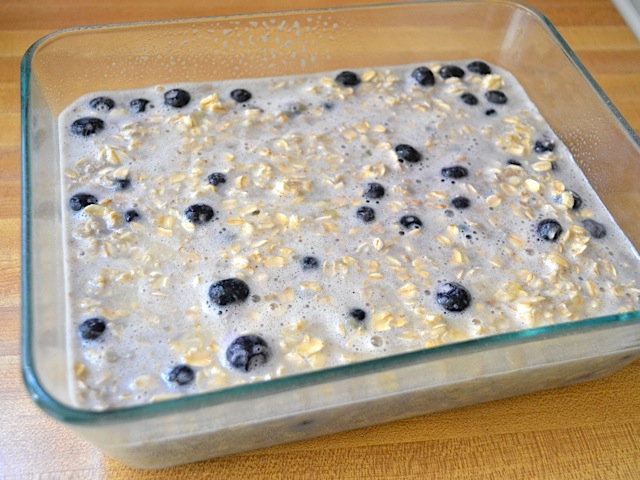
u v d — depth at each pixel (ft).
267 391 0.58
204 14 1.11
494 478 0.72
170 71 0.96
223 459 0.71
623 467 0.73
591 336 0.67
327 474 0.71
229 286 0.74
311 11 0.96
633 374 0.80
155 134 0.90
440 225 0.84
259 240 0.80
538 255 0.82
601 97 0.89
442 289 0.77
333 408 0.66
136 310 0.73
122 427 0.58
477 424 0.75
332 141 0.92
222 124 0.92
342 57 1.02
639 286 0.82
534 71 1.02
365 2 1.16
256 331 0.72
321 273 0.77
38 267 0.66
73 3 1.11
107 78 0.94
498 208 0.86
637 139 0.84
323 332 0.72
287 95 0.98
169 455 0.67
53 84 0.89
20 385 0.75
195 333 0.71
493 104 1.00
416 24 1.01
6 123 0.97
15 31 1.06
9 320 0.79
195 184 0.85
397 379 0.64
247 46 0.97
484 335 0.73
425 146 0.93
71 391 0.66
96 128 0.89
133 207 0.82
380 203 0.85
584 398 0.78
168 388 0.67
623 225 0.87
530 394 0.78
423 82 1.01
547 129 0.98
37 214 0.71
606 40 1.15
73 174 0.84
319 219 0.82
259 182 0.86
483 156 0.93
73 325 0.71
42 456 0.70
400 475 0.71
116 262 0.76
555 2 1.19
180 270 0.76
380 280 0.77
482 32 1.03
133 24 0.90
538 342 0.65
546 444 0.74
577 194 0.90
